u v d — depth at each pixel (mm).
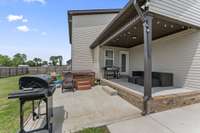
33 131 2930
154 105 4242
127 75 11305
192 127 3252
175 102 4660
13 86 10375
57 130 3262
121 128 3273
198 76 5473
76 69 11375
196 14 5484
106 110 4523
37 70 25125
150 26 4281
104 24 11422
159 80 6430
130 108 4676
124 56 11289
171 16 4809
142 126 3352
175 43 6629
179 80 6340
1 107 5340
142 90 5465
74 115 4164
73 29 11516
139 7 4281
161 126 3334
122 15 5012
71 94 7133
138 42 9203
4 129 3426
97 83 10039
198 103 5219
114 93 6680
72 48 11492
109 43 9570
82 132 3141
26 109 4961
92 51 11375
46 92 2807
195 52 5629
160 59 7625
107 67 10094
